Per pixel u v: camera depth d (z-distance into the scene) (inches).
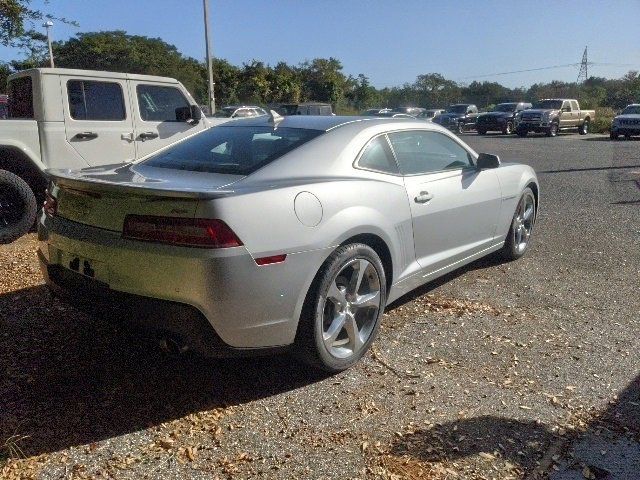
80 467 109.7
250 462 112.3
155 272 122.6
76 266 137.5
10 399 131.8
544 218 340.8
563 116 1283.2
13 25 466.6
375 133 168.7
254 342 129.4
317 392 138.0
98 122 293.6
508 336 170.2
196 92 1644.9
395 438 120.1
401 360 154.6
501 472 110.0
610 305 196.1
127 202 127.0
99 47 1694.1
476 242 209.6
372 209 152.8
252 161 148.6
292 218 132.0
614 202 398.6
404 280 170.1
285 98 1747.0
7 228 266.7
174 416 127.1
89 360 150.9
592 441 119.8
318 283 137.8
